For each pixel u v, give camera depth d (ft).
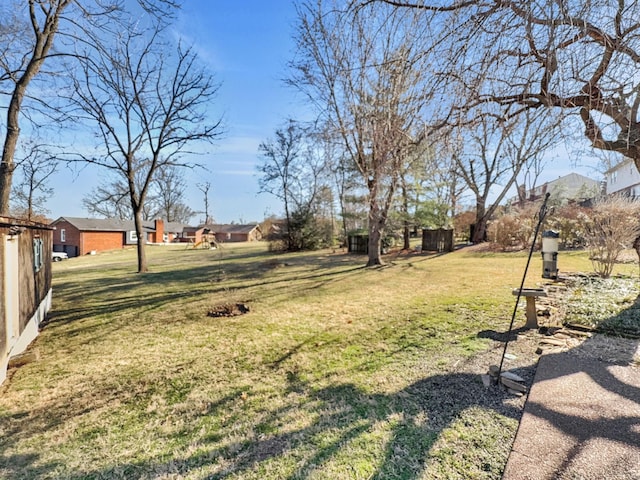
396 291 21.57
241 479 5.72
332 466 5.90
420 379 9.03
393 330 13.53
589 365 9.15
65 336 15.10
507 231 43.34
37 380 10.43
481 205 55.57
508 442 6.15
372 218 34.86
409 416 7.28
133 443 7.00
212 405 8.43
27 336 13.83
